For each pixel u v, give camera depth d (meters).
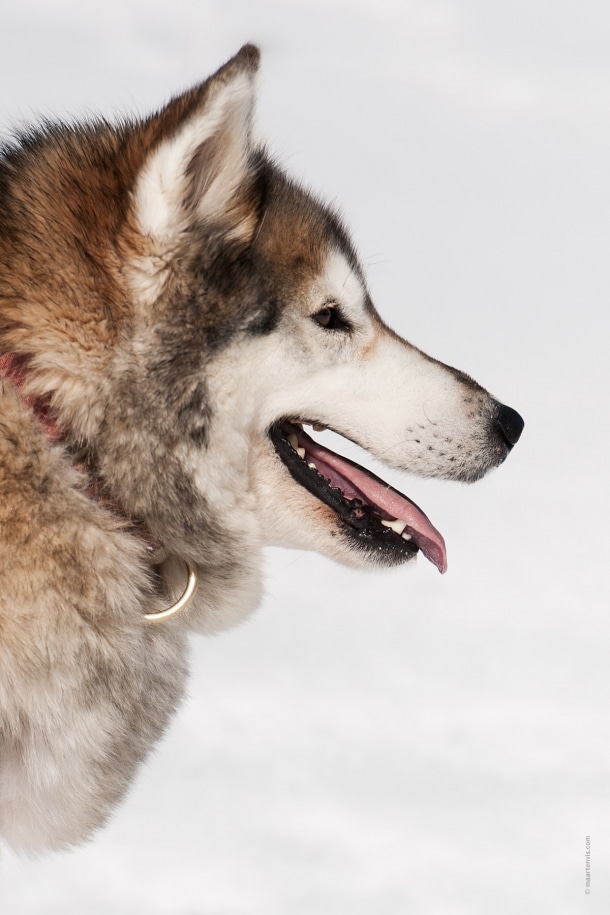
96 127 3.52
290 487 3.44
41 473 2.88
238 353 3.20
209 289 3.13
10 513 2.83
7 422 2.88
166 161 3.01
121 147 3.27
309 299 3.39
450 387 3.67
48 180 3.18
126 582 3.02
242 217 3.20
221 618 3.44
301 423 3.56
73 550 2.90
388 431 3.57
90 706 3.00
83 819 3.18
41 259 3.03
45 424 2.97
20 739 3.01
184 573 3.33
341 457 3.69
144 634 3.13
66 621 2.90
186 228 3.08
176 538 3.16
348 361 3.53
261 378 3.28
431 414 3.61
